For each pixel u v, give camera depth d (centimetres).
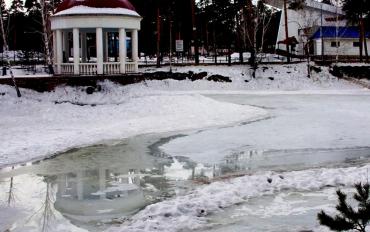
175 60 6619
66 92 3538
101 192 1295
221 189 1253
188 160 1700
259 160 1675
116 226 1015
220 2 6303
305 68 5419
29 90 3488
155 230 964
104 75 3747
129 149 1908
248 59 6225
